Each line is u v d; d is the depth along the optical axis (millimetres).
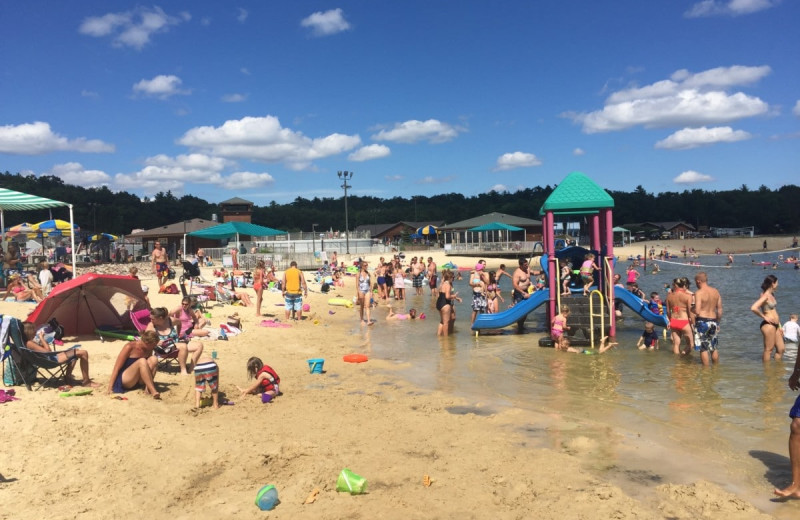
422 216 124000
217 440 6020
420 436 6445
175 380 8367
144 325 10336
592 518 4465
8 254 17094
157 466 5277
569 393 8531
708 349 10305
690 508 4664
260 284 15992
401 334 14656
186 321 11055
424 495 4852
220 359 10430
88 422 6188
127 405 6918
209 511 4477
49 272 15102
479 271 15898
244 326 14086
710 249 81625
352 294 25406
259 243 53156
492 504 4699
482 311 15383
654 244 85750
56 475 4973
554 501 4750
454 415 7355
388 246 58656
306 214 118500
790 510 4676
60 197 85312
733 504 4719
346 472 4938
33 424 5980
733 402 7906
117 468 5191
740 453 5957
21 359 7207
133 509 4473
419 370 10281
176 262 37594
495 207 130125
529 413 7434
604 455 5891
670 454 5930
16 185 84375
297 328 14789
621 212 125750
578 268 15414
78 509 4426
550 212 13758
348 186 46219
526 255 57562
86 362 7551
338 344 13008
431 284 24688
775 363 10430
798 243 86438
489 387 8961
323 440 6230
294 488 4898
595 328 13016
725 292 24812
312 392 8547
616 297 13516
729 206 125438
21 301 13555
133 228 91938
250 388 8148
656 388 8750
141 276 26938
